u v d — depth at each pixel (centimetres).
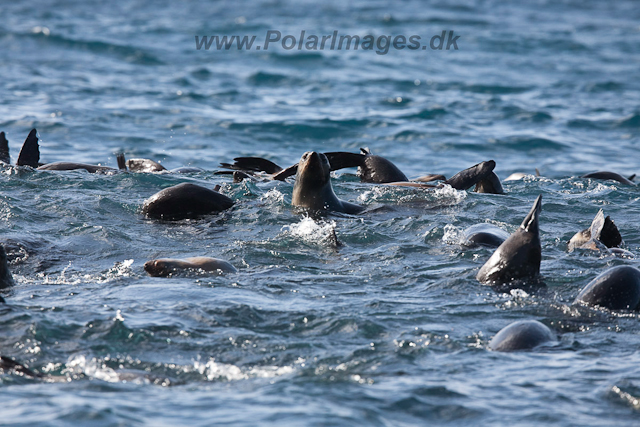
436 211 3994
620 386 1747
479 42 14638
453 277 2761
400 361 1933
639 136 7575
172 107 8156
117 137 6825
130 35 13362
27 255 3005
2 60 10431
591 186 4994
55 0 18512
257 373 1866
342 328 2191
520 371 1866
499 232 3328
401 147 7019
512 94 9631
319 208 3956
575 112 8575
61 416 1482
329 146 7019
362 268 2928
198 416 1523
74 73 9838
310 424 1487
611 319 2312
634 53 13638
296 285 2661
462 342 2097
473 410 1619
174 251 3158
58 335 2075
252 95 9138
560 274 2797
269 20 16938
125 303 2372
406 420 1566
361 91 9644
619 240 3312
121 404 1580
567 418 1584
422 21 17638
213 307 2342
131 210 3850
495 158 6731
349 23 17012
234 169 5259
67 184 4309
